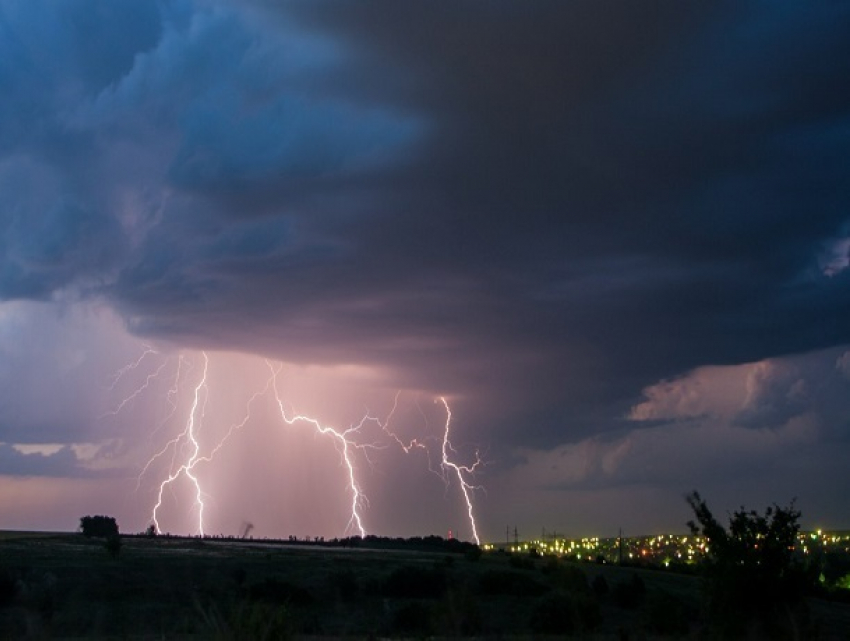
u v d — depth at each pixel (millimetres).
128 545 67062
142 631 24156
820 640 22547
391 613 30109
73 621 26219
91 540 71188
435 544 82312
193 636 16625
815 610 35562
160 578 40875
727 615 22344
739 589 22531
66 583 39156
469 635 20938
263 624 16141
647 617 25562
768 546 23000
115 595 37719
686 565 60500
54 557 50094
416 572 44844
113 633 23688
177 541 74875
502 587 42562
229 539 79625
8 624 21984
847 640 24094
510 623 28078
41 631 20234
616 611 36344
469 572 50375
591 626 25688
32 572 40438
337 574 45188
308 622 28516
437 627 21391
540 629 25781
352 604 41156
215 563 50969
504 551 78188
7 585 32531
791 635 21453
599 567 58562
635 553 76125
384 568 53500
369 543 81875
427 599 42188
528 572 49438
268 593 41188
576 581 24609
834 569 61562
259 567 50500
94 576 41094
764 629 21859
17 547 58438
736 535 23328
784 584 22438
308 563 54500
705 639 21797
